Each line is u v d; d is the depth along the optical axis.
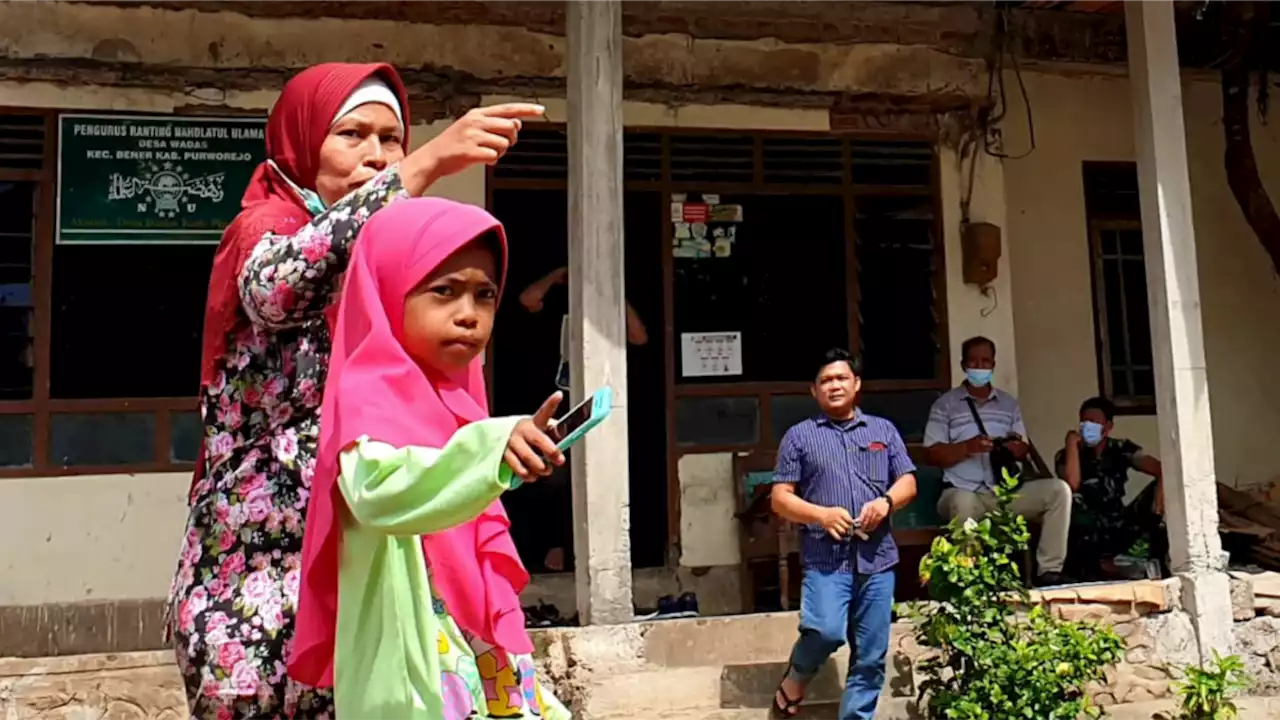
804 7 6.72
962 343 6.95
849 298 6.86
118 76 5.93
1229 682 4.60
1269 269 7.77
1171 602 5.13
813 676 4.60
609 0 4.88
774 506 4.48
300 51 6.16
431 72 6.32
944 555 4.46
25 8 5.82
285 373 1.82
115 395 5.95
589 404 1.50
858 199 6.93
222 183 6.09
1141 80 5.48
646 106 6.61
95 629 5.74
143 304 6.02
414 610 1.59
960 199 7.05
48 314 5.86
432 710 1.55
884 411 6.83
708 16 6.59
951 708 4.21
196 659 1.73
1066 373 7.32
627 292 7.12
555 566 6.79
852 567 4.36
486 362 7.01
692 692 4.48
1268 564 6.45
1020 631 4.48
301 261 1.67
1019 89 7.38
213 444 1.86
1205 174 7.72
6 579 5.67
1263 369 7.69
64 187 5.89
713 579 6.52
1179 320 5.35
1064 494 6.08
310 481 1.78
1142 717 4.83
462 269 1.65
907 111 7.00
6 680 3.96
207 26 6.05
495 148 1.73
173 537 5.94
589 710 4.38
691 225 6.70
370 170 1.90
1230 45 7.20
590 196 4.79
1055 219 7.39
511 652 1.70
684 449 6.57
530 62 6.46
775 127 6.80
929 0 6.89
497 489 1.45
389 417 1.55
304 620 1.62
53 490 5.79
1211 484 5.27
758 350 6.75
